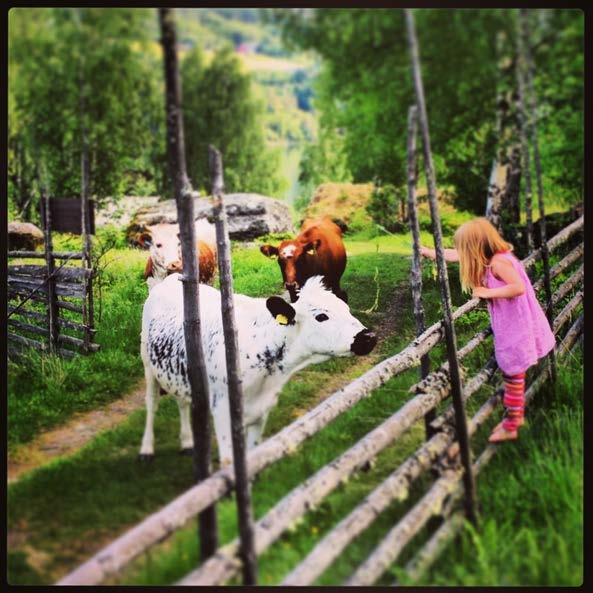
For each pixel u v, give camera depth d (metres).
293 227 5.82
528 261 4.83
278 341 3.42
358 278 5.46
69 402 4.14
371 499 2.69
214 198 2.76
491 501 3.31
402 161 6.30
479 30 6.42
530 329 3.57
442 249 3.48
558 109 6.50
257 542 2.39
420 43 6.45
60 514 3.11
